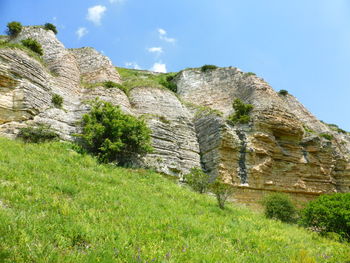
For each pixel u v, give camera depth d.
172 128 27.92
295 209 16.72
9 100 21.02
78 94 28.97
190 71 46.53
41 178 11.76
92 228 7.38
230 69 42.75
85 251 6.12
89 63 37.06
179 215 10.67
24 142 18.83
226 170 24.91
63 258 5.53
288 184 27.86
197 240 8.04
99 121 22.59
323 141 33.38
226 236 9.16
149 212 10.14
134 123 22.42
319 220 13.57
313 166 30.56
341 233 12.16
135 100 31.08
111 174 17.11
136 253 6.29
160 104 31.27
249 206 24.12
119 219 8.64
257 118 29.08
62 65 30.23
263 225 12.15
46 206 8.51
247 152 26.44
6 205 8.08
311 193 28.88
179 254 6.59
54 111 23.12
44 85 24.50
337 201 13.99
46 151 17.55
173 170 23.86
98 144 21.34
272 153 28.52
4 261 5.05
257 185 25.47
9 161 13.21
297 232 12.13
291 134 30.47
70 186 11.34
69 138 21.47
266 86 35.06
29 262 5.21
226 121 28.28
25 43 29.58
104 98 28.27
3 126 19.83
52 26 38.31
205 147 27.84
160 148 24.78
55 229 6.93
